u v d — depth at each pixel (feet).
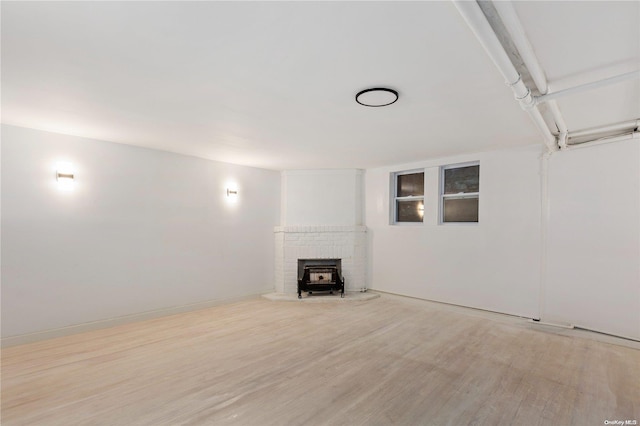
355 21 5.20
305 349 10.32
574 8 4.91
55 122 10.58
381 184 18.83
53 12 4.93
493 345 10.64
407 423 6.44
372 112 9.55
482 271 14.73
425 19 5.16
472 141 12.82
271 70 6.95
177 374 8.57
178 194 15.11
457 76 7.20
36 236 11.27
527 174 13.46
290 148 14.11
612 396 7.42
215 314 14.65
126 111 9.53
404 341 11.03
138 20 5.16
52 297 11.52
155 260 14.23
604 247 11.41
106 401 7.25
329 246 18.83
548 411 6.83
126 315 13.25
